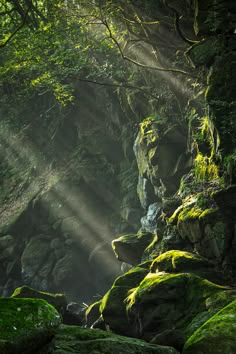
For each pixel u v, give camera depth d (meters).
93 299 20.70
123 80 19.39
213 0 11.20
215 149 11.46
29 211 23.19
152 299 9.55
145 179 17.64
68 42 17.86
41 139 26.78
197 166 12.95
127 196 20.92
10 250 22.89
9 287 22.83
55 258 21.59
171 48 15.33
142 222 17.36
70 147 25.16
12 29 20.44
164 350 6.11
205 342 6.16
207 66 11.73
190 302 9.21
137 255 14.28
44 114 27.00
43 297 12.63
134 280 11.30
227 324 6.37
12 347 4.59
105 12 15.62
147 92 16.53
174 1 12.45
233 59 11.25
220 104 11.05
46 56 18.42
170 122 15.91
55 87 19.28
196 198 11.75
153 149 15.85
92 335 6.15
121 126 21.84
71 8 16.89
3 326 4.76
